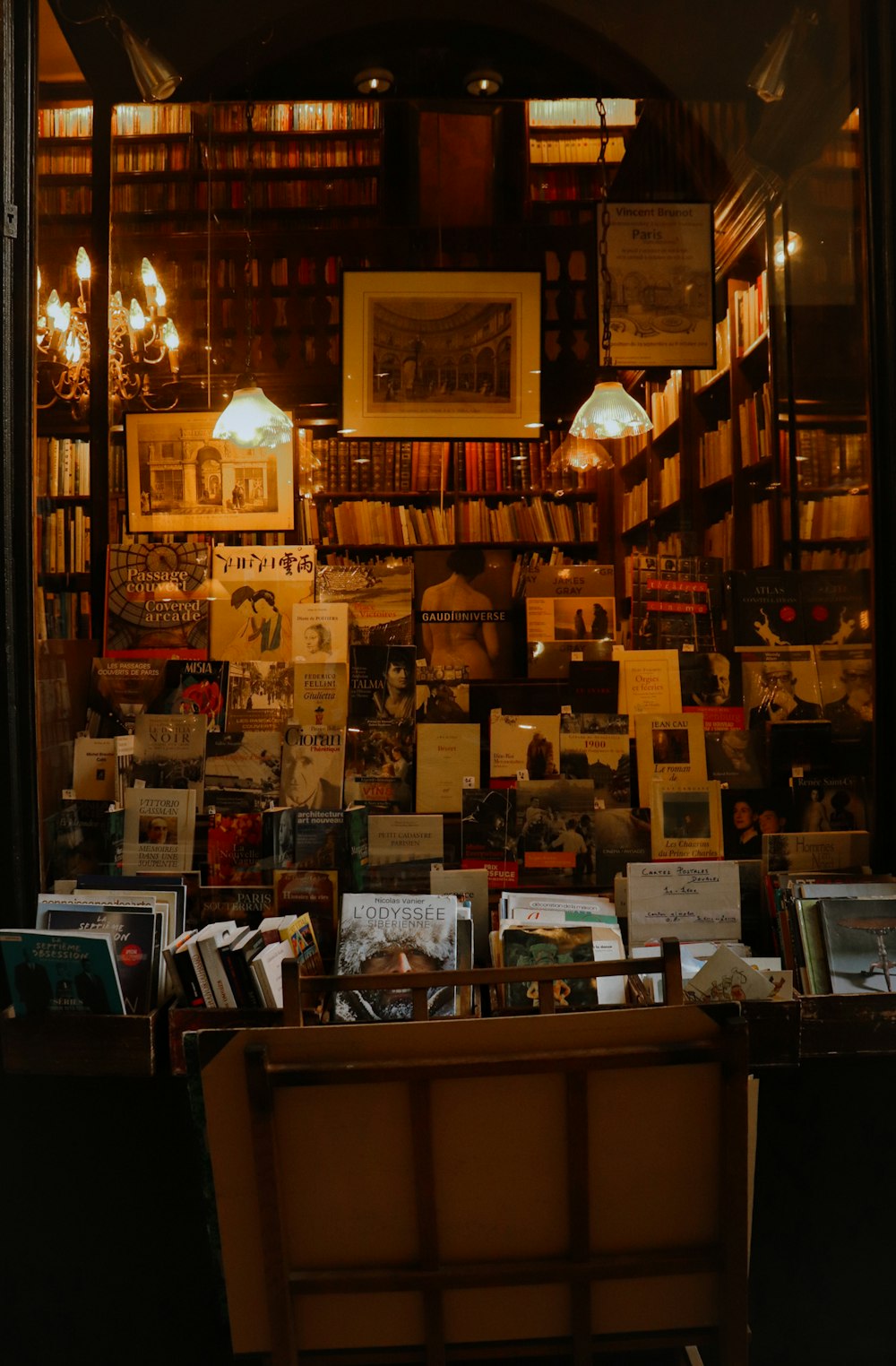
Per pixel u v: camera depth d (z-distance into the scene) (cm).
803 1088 209
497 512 352
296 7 274
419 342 318
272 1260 150
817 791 247
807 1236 211
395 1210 154
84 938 187
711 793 246
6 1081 206
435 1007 201
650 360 312
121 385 325
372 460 331
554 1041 150
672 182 309
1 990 203
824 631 259
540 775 256
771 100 284
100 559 292
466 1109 151
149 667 270
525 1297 157
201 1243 205
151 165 325
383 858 244
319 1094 150
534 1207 155
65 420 268
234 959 190
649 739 254
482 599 296
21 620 216
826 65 251
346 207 320
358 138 320
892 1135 210
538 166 313
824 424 268
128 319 324
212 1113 151
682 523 336
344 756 252
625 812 247
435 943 204
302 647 282
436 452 334
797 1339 212
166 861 235
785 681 268
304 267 321
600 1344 160
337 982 171
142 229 325
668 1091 153
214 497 326
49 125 246
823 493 268
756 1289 211
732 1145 152
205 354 326
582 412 315
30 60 216
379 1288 153
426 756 261
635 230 309
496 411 317
